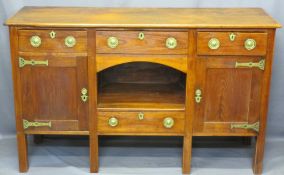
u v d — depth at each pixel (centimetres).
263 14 294
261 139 293
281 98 341
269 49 276
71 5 327
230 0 325
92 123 290
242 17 286
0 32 329
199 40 274
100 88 314
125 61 279
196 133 291
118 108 288
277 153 327
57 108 288
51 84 283
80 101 287
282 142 341
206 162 315
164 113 288
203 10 304
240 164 314
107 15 290
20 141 295
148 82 326
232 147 333
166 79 326
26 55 277
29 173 301
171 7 325
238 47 275
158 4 326
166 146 333
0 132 346
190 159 297
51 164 311
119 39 275
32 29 273
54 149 328
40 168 306
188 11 301
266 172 304
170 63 278
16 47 276
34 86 284
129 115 289
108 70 324
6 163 312
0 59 333
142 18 283
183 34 274
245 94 284
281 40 330
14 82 283
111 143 335
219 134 291
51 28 273
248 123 289
